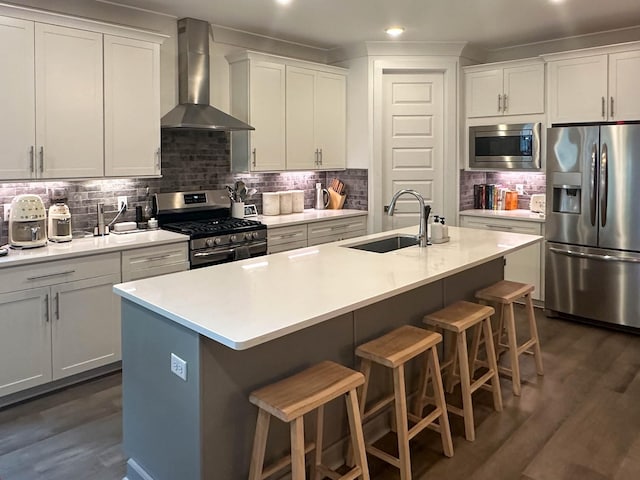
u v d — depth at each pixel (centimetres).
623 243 428
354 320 260
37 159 333
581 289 455
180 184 456
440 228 354
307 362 237
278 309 208
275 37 502
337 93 543
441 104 545
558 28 474
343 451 258
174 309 208
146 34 381
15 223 329
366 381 245
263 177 526
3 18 313
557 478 241
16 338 307
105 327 346
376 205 548
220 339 179
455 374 325
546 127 494
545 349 402
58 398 322
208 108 443
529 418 296
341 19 442
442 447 268
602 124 431
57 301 321
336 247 343
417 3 399
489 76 527
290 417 186
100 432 284
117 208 411
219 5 402
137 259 359
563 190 459
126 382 244
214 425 204
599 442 271
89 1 382
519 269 509
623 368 365
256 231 435
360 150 550
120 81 372
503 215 518
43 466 253
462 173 557
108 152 370
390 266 284
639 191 416
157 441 225
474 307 300
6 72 317
